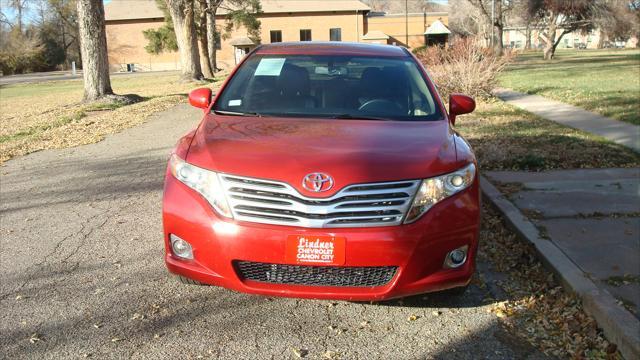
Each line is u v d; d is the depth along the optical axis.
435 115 4.30
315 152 3.41
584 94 16.12
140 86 27.56
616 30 47.28
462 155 3.62
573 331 3.48
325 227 3.17
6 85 38.81
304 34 64.31
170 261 3.51
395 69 4.84
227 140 3.64
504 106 14.18
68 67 79.69
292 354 3.21
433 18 67.44
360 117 4.21
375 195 3.21
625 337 3.19
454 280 3.38
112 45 63.94
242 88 4.63
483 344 3.35
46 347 3.22
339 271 3.26
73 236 5.05
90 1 15.86
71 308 3.68
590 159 7.73
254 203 3.23
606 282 3.95
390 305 3.80
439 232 3.29
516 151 8.30
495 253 4.73
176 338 3.34
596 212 5.46
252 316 3.62
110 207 5.97
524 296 3.95
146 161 8.27
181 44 27.67
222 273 3.31
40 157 8.62
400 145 3.58
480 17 41.03
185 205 3.39
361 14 64.31
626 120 11.06
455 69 15.24
